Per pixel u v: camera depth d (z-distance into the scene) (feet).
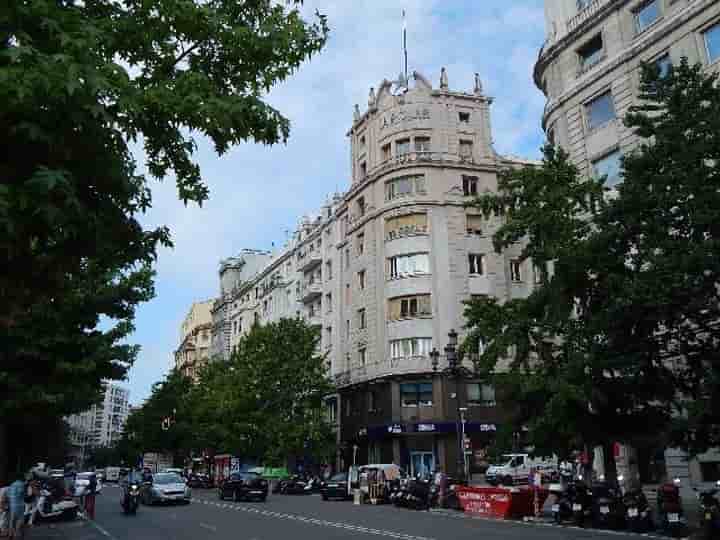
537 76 111.34
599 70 94.43
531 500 72.64
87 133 20.18
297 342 158.30
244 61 26.53
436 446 140.05
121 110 20.02
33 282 23.04
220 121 23.39
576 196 71.41
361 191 166.61
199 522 71.92
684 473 78.33
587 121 97.40
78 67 18.13
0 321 24.48
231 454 167.12
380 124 164.35
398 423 141.79
